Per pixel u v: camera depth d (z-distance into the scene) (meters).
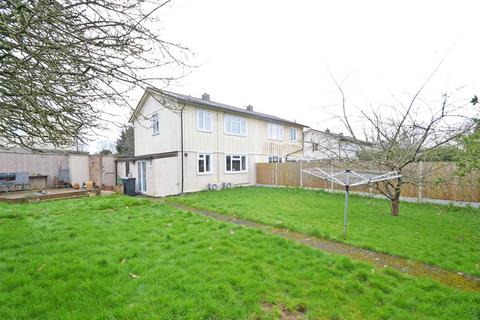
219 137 17.06
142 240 5.13
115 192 14.89
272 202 10.73
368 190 12.93
